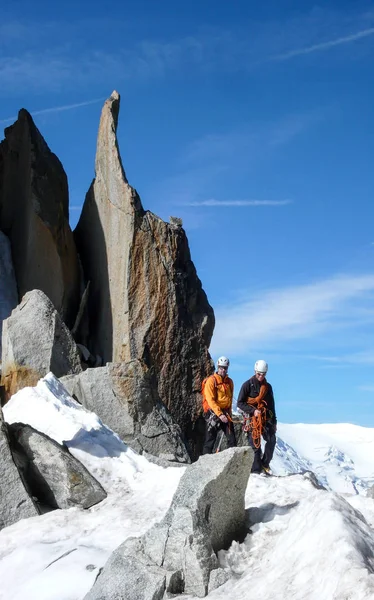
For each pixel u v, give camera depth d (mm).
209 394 14281
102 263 23219
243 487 9508
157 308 21781
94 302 23516
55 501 11547
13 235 25312
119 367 16578
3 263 24656
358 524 8188
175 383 21578
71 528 10570
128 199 22203
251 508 10031
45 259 23094
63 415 13180
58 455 11648
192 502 8953
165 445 16125
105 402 16188
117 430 15961
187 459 16219
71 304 23219
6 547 10305
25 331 18422
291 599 7426
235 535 9508
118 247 22469
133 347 21422
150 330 21641
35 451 11781
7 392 18078
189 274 22625
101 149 23781
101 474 12000
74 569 9266
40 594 8938
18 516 11172
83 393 16328
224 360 14461
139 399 16344
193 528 8641
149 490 11531
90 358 22109
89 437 12711
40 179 23547
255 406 13945
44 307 18781
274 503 10117
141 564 8477
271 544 9039
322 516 8195
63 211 23969
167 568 8492
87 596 8453
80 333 23141
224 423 14195
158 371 21500
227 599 7859
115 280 22469
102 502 11391
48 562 9609
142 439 16000
